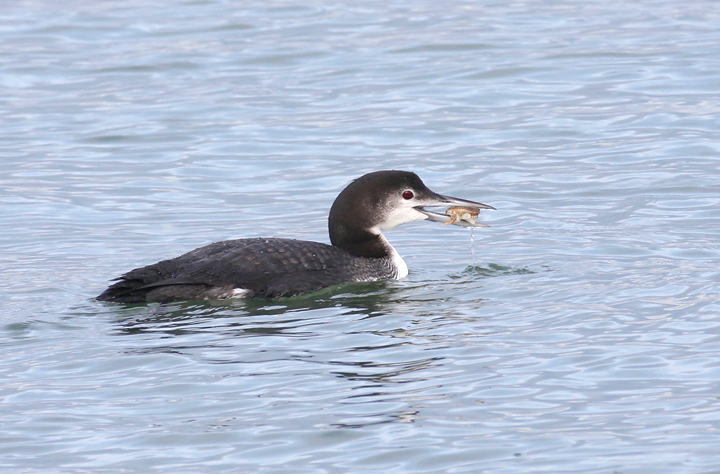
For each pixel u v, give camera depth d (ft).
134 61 79.00
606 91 69.00
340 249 41.96
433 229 49.98
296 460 25.89
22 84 74.54
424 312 36.83
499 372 30.73
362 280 40.68
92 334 34.76
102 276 42.75
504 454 25.85
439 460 25.64
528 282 40.47
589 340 33.14
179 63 78.38
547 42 80.43
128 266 44.34
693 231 46.88
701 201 51.19
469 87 71.00
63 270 43.75
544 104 67.36
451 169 57.57
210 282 38.06
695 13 87.56
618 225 48.55
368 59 77.82
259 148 61.72
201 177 57.62
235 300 38.11
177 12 93.86
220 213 52.21
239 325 35.47
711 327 33.78
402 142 61.87
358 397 29.25
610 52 77.00
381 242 42.98
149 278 38.32
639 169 56.29
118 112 68.28
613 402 28.48
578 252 44.88
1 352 33.27
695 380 29.60
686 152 58.34
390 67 75.77
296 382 30.37
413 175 43.16
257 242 40.37
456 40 81.76
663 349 32.01
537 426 27.22
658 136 60.95
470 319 35.83
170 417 28.40
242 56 79.56
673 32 81.76
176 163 59.62
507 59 76.28
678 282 39.11
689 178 54.49
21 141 63.52
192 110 68.23
